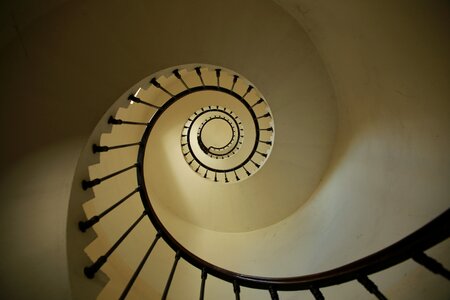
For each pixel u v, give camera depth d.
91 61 1.94
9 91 1.56
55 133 1.70
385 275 1.77
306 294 2.52
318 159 3.21
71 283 1.48
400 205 1.74
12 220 1.45
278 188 3.57
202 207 4.02
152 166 4.14
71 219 1.63
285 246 3.13
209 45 2.51
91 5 1.90
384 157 2.00
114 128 3.24
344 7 1.94
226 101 5.01
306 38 2.54
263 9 2.38
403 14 1.51
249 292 3.01
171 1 2.19
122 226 3.01
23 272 1.41
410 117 1.69
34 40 1.66
